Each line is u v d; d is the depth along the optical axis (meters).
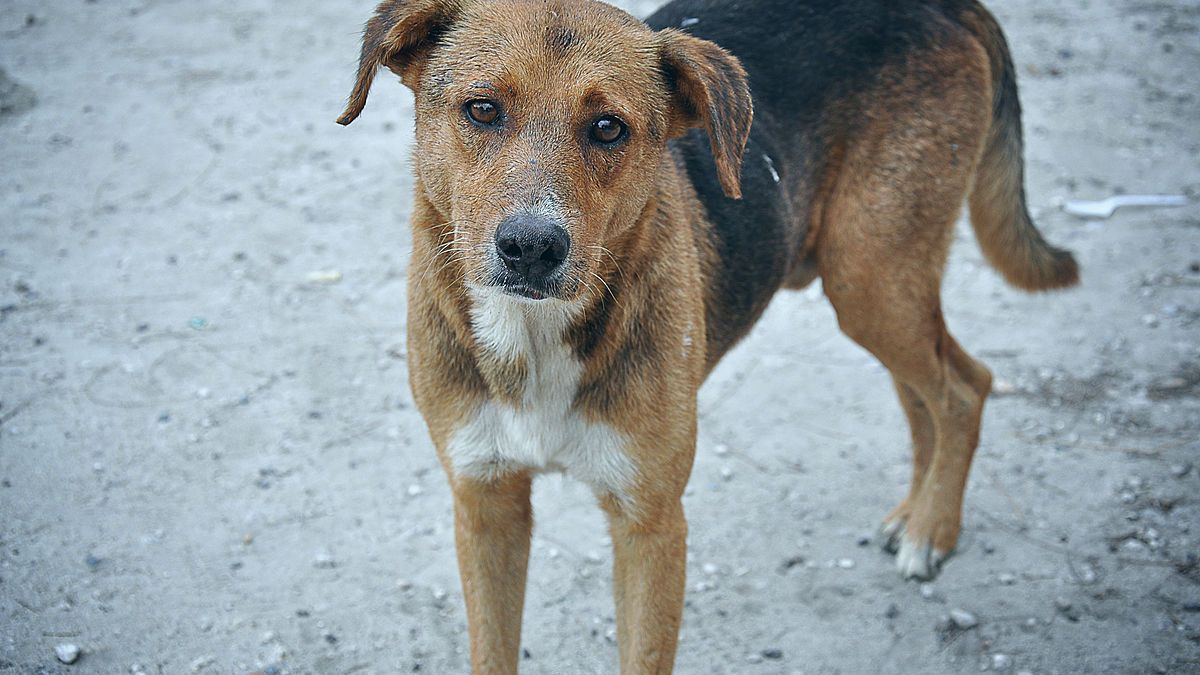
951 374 4.13
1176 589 4.03
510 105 2.69
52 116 7.02
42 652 3.62
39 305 5.35
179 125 7.02
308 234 6.07
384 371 5.14
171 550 4.10
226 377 5.01
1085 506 4.45
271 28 8.36
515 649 3.30
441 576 4.08
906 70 3.78
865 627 3.94
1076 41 8.51
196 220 6.12
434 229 2.94
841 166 3.81
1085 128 7.30
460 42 2.79
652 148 2.90
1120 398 5.03
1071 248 6.08
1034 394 5.09
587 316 2.92
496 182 2.66
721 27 3.69
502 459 3.07
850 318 3.97
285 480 4.48
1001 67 4.16
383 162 6.80
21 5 8.52
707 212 3.44
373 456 4.64
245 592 3.95
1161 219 6.34
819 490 4.60
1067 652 3.80
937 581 4.14
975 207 4.38
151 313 5.38
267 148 6.85
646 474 3.05
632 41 2.85
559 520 4.40
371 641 3.80
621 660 3.25
